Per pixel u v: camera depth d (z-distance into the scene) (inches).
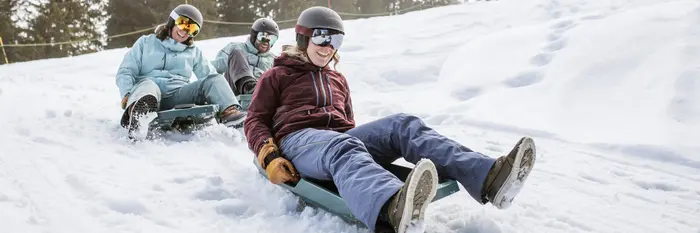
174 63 149.5
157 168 109.1
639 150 129.8
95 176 100.2
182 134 141.5
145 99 125.6
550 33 236.4
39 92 202.5
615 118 152.3
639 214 94.0
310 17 91.7
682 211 95.9
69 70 291.6
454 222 82.7
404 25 355.9
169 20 148.6
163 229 78.6
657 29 194.9
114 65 306.8
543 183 110.0
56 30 882.1
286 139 87.7
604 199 101.0
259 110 91.4
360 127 87.5
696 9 201.8
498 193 71.8
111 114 159.8
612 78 173.9
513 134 151.5
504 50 230.5
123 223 79.5
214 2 913.5
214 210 87.6
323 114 91.0
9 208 81.0
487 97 184.9
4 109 158.1
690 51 171.5
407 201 60.7
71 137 128.7
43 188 91.6
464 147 77.4
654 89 159.9
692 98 149.8
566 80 178.7
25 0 866.8
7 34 853.8
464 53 241.8
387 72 241.4
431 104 190.4
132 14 881.5
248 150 127.6
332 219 81.5
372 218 65.6
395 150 85.5
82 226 77.3
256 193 95.8
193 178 103.5
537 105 169.2
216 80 142.3
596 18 249.9
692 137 132.6
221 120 142.3
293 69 93.4
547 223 86.7
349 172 71.2
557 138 144.3
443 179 77.9
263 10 996.6
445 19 354.0
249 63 175.0
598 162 125.1
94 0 933.8
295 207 88.4
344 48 306.7
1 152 111.2
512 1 375.2
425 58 259.4
